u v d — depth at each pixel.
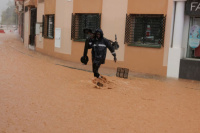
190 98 7.83
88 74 11.07
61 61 14.98
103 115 5.68
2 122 4.85
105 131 4.78
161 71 11.56
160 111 6.27
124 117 5.64
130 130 4.90
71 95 7.18
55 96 6.96
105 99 7.02
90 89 8.07
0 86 7.57
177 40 11.08
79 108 6.06
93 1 13.84
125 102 6.86
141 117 5.72
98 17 13.57
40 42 19.66
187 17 11.12
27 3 21.50
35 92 7.21
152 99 7.37
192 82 10.41
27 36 23.08
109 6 13.15
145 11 11.82
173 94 8.22
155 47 11.58
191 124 5.45
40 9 19.55
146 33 12.08
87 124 5.07
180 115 6.05
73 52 15.34
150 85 9.41
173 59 11.19
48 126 4.83
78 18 15.01
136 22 12.38
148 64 11.92
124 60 12.73
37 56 16.67
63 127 4.84
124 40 12.56
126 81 9.77
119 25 12.84
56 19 16.75
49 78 9.41
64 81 9.05
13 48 20.77
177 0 10.83
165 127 5.18
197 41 11.03
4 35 39.16
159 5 11.40
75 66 13.21
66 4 15.59
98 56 8.52
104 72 11.76
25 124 4.84
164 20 11.19
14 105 5.91
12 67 11.13
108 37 13.29
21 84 8.05
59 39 16.47
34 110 5.68
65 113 5.64
